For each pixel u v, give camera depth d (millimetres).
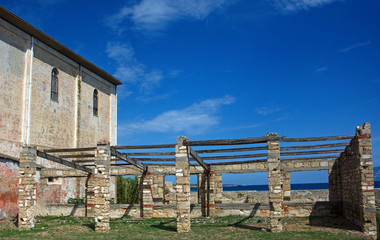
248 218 21859
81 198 29734
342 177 21188
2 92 22656
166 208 23984
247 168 23359
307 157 21578
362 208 15578
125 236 15789
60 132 27672
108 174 17703
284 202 22469
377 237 14805
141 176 24578
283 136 16109
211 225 18828
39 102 25578
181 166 16953
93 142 32031
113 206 24641
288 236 14820
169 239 14961
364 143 15734
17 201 22359
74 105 29719
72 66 29719
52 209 25250
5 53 23078
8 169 21922
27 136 24062
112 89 36062
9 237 15555
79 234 16359
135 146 17828
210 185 23656
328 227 17266
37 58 25688
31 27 24359
